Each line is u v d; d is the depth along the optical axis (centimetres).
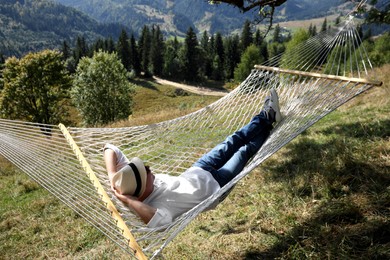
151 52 7762
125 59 7744
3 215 549
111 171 288
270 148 289
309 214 326
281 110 374
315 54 414
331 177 376
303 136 556
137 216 260
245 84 448
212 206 292
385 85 789
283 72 414
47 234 462
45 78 2519
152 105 5456
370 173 360
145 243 356
